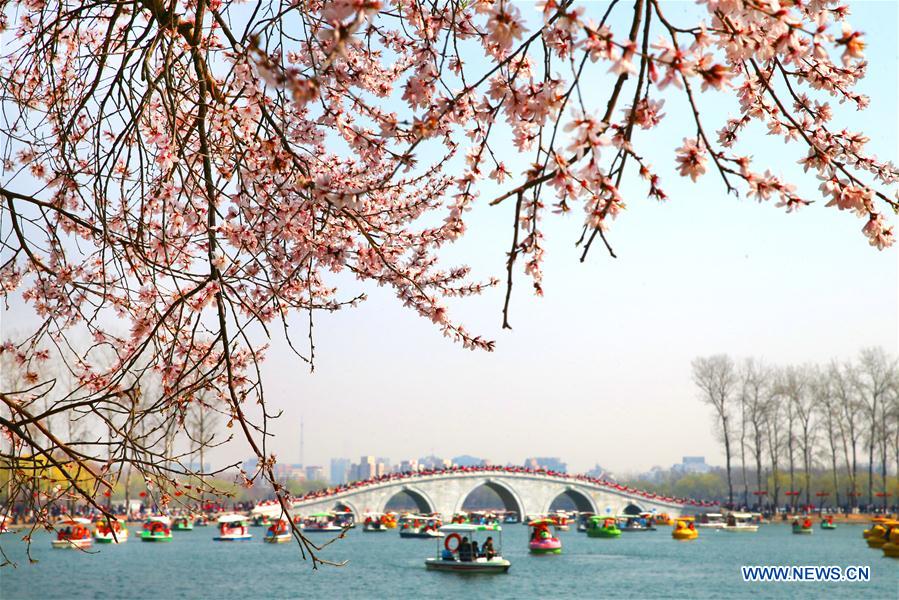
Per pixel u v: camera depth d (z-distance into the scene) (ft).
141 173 24.03
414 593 140.56
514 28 15.25
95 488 22.25
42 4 29.55
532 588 146.92
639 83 14.28
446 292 28.96
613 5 13.94
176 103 23.44
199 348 26.81
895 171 20.38
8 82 27.76
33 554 184.44
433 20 21.88
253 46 15.55
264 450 22.15
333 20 14.78
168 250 25.43
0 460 21.58
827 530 306.55
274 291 24.31
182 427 22.86
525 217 16.47
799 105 21.03
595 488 350.43
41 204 23.84
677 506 361.30
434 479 331.36
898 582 150.71
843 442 317.83
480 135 20.11
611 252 14.73
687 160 15.21
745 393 329.31
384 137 23.18
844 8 19.15
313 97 15.57
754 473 515.50
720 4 15.12
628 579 159.02
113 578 152.66
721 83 13.92
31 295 27.32
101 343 26.94
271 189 25.50
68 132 25.17
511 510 364.17
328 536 275.80
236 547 227.81
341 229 25.95
